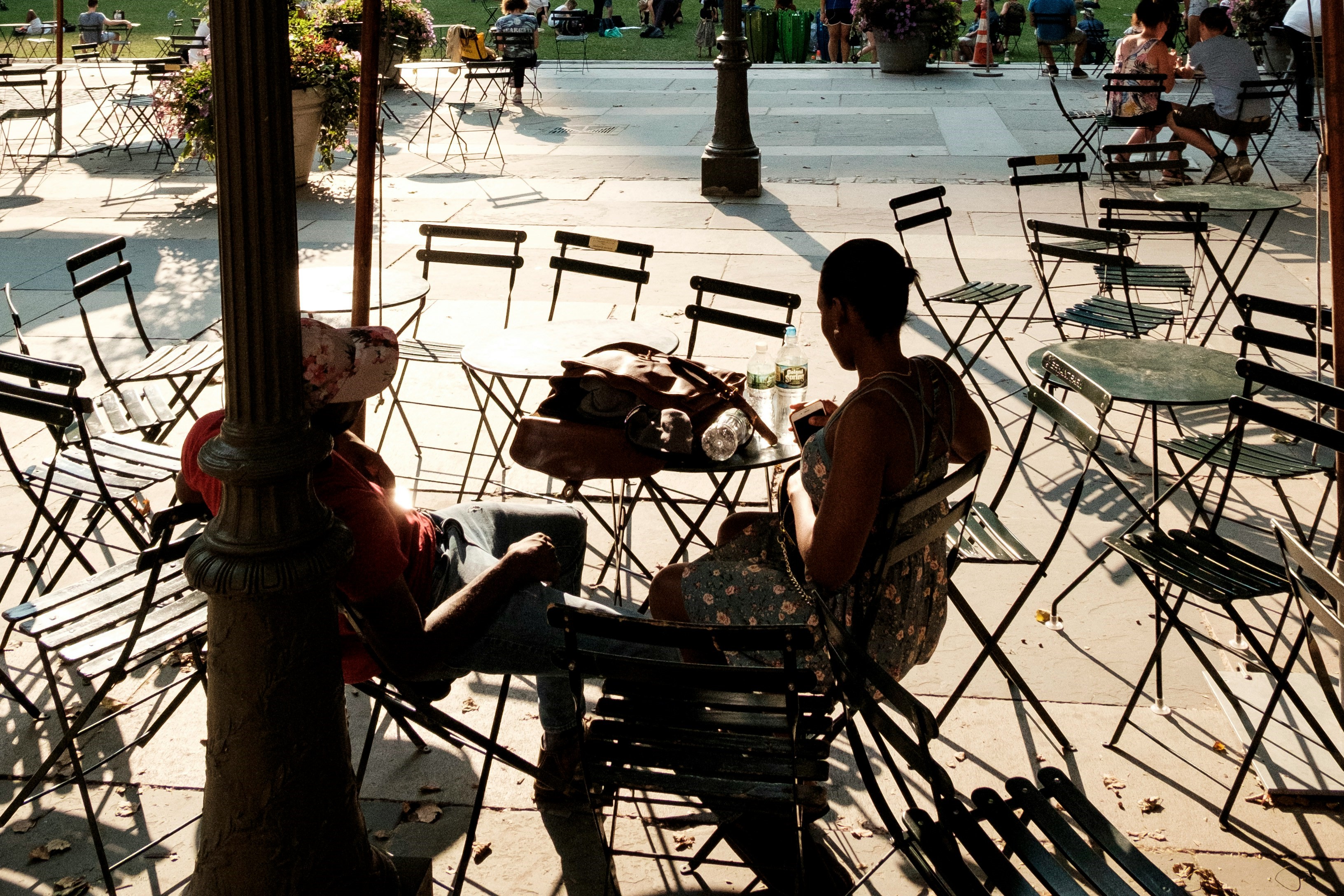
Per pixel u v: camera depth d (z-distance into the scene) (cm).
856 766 359
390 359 258
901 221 672
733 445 349
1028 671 403
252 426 219
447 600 295
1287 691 334
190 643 307
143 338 552
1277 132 1416
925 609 305
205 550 225
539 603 295
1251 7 1622
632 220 1012
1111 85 1173
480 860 320
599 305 782
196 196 1105
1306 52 1398
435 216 1030
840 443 275
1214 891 307
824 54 2253
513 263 571
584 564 473
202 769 352
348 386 253
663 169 1223
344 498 254
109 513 503
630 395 364
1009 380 662
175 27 2603
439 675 294
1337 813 337
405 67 2048
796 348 402
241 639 231
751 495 530
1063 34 1880
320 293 548
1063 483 539
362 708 385
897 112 1566
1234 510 511
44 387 627
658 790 259
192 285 829
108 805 338
